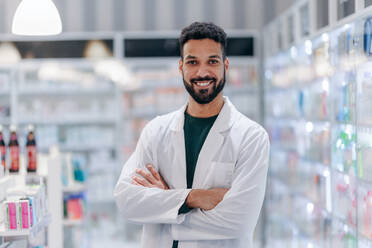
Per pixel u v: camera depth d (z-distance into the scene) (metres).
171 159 2.47
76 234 5.25
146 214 2.37
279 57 6.33
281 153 6.29
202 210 2.35
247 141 2.40
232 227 2.32
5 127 7.59
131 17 8.30
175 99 7.70
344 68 3.71
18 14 4.39
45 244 4.42
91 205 7.78
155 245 2.41
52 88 7.58
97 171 7.77
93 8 8.27
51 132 7.69
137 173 2.46
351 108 3.55
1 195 3.34
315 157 4.64
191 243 2.35
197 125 2.46
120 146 7.59
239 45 7.46
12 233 3.15
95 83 7.62
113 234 7.58
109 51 7.32
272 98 6.82
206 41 2.32
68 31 8.26
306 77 5.01
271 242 6.87
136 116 7.71
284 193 6.03
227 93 7.74
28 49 7.29
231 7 8.30
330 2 3.96
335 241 3.93
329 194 4.18
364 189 3.33
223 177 2.39
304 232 5.02
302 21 5.16
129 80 7.62
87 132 7.72
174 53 7.34
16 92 7.51
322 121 4.41
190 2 8.31
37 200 3.40
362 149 3.32
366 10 3.16
